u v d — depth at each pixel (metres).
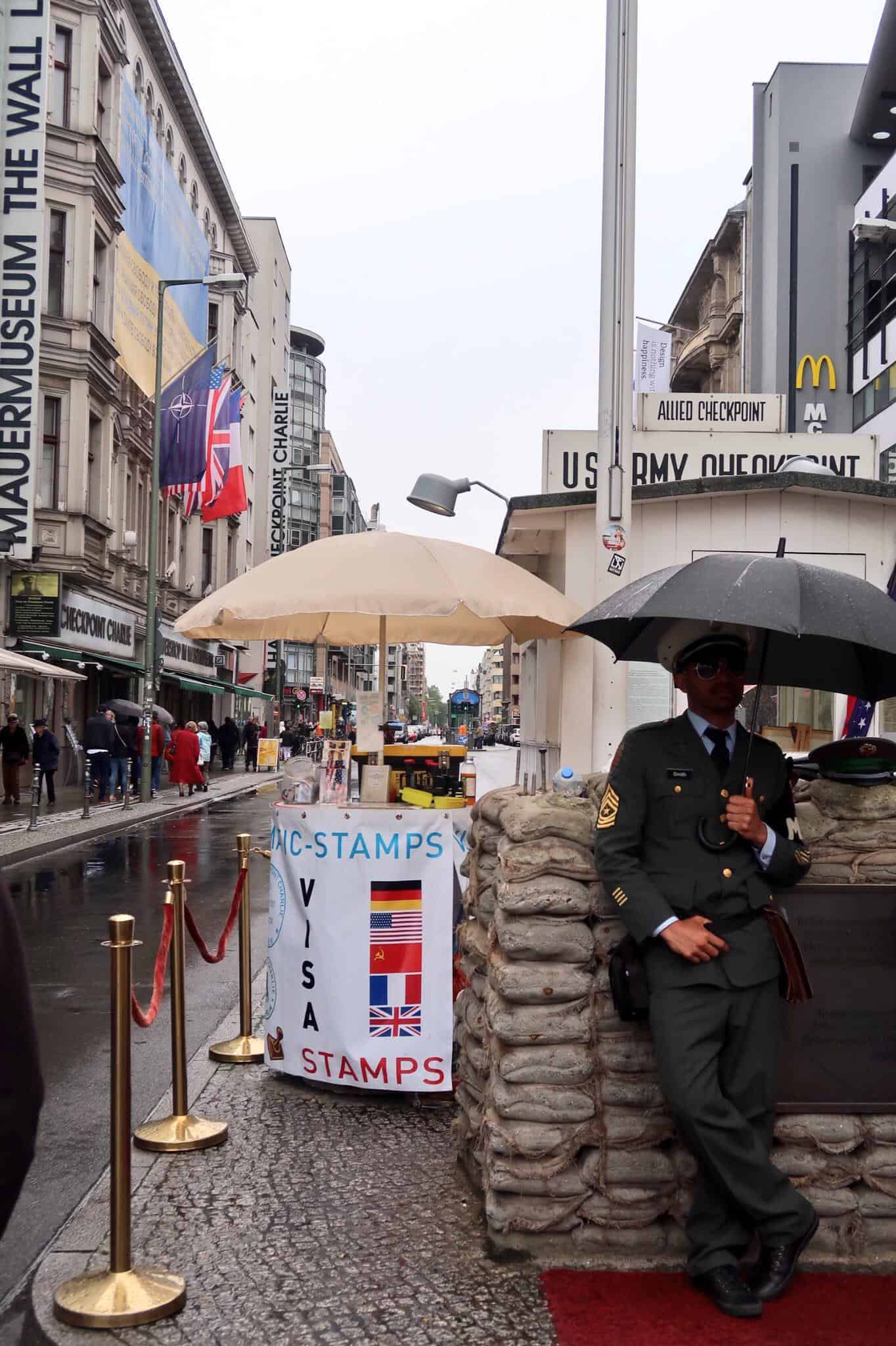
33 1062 1.74
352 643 8.40
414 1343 3.16
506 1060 3.70
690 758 3.54
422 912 5.28
